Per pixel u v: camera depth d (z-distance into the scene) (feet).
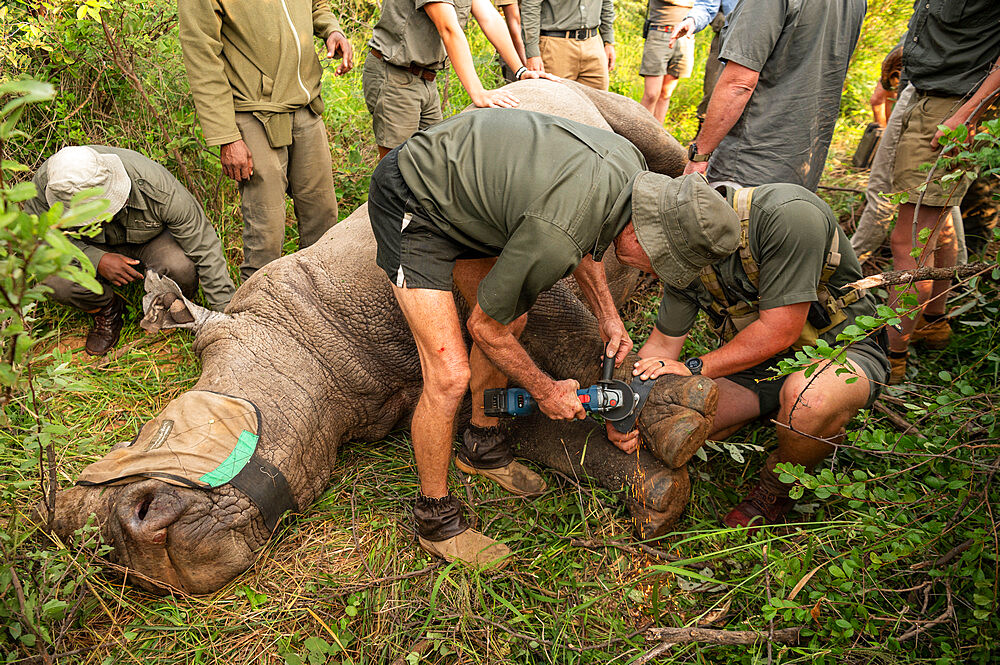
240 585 7.97
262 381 8.95
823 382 8.20
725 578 8.18
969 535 6.71
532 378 7.45
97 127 12.78
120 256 10.85
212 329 9.69
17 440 8.74
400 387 10.06
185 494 7.61
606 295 8.55
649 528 8.41
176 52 13.46
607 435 8.86
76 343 11.43
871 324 6.14
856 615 7.05
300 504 8.66
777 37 10.26
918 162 10.40
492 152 6.69
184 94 13.39
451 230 6.91
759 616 7.41
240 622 7.55
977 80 9.63
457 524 8.16
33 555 6.60
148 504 7.63
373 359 9.73
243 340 9.39
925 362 11.64
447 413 7.36
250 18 10.29
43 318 11.63
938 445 7.09
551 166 6.43
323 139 12.07
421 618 7.65
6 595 6.46
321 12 12.19
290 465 8.49
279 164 11.41
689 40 18.70
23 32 11.73
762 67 10.45
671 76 19.19
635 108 13.71
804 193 8.04
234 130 10.55
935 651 6.80
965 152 6.49
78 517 7.63
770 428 10.25
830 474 6.79
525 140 6.67
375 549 8.40
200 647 7.26
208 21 9.98
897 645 6.55
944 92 9.94
